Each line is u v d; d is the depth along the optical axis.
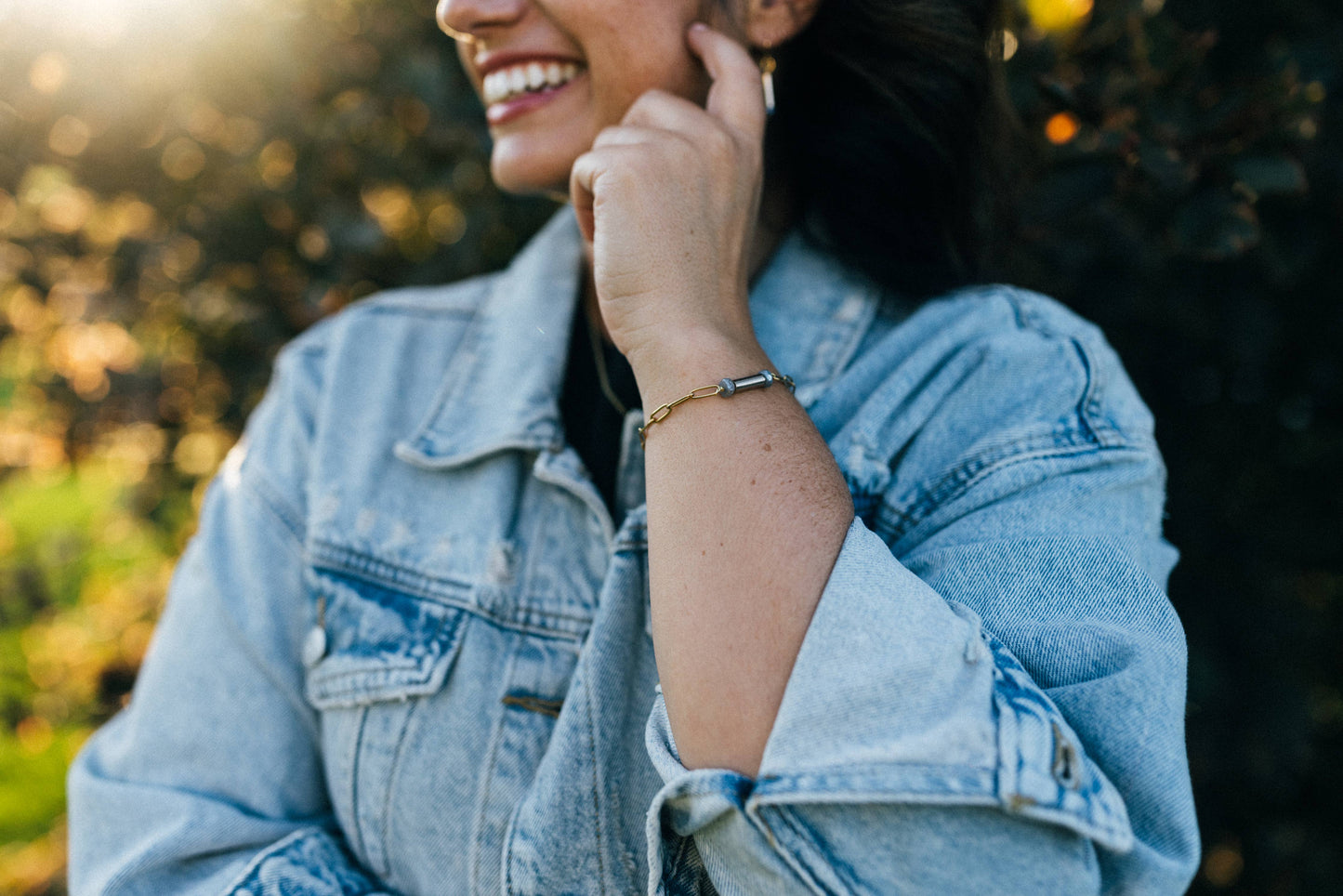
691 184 0.74
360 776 0.83
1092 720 0.59
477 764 0.80
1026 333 0.82
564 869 0.72
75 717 3.06
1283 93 1.19
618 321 0.71
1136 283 1.64
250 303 1.81
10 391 2.38
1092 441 0.74
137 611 3.01
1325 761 2.10
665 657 0.61
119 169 1.75
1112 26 1.35
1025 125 1.33
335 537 0.90
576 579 0.85
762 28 0.93
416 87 1.63
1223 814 2.08
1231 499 1.91
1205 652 1.83
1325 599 2.10
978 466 0.74
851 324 0.91
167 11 1.61
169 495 2.13
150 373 1.99
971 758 0.52
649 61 0.85
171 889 0.81
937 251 0.92
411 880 0.81
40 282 1.96
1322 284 1.66
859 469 0.76
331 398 0.97
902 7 0.93
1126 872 0.55
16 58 1.61
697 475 0.64
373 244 1.69
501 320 0.99
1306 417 1.85
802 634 0.58
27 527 3.38
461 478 0.90
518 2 0.84
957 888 0.52
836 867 0.53
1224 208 1.21
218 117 1.77
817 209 0.96
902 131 0.93
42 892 2.64
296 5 1.70
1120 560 0.67
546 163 0.89
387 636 0.85
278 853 0.80
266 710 0.89
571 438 0.96
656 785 0.75
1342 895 2.06
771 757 0.55
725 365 0.67
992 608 0.65
